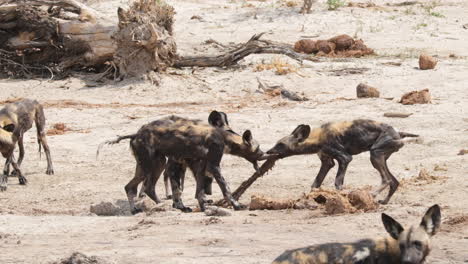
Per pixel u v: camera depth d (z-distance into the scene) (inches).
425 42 2603.3
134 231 818.2
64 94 2058.3
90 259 670.5
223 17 3043.8
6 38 2265.0
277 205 940.0
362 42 2453.2
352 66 2203.5
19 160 1338.6
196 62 2279.8
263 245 716.7
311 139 1005.8
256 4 3282.5
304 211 911.0
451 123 1510.8
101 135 1574.8
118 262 672.4
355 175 1181.1
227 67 2305.6
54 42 2246.6
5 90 2107.5
